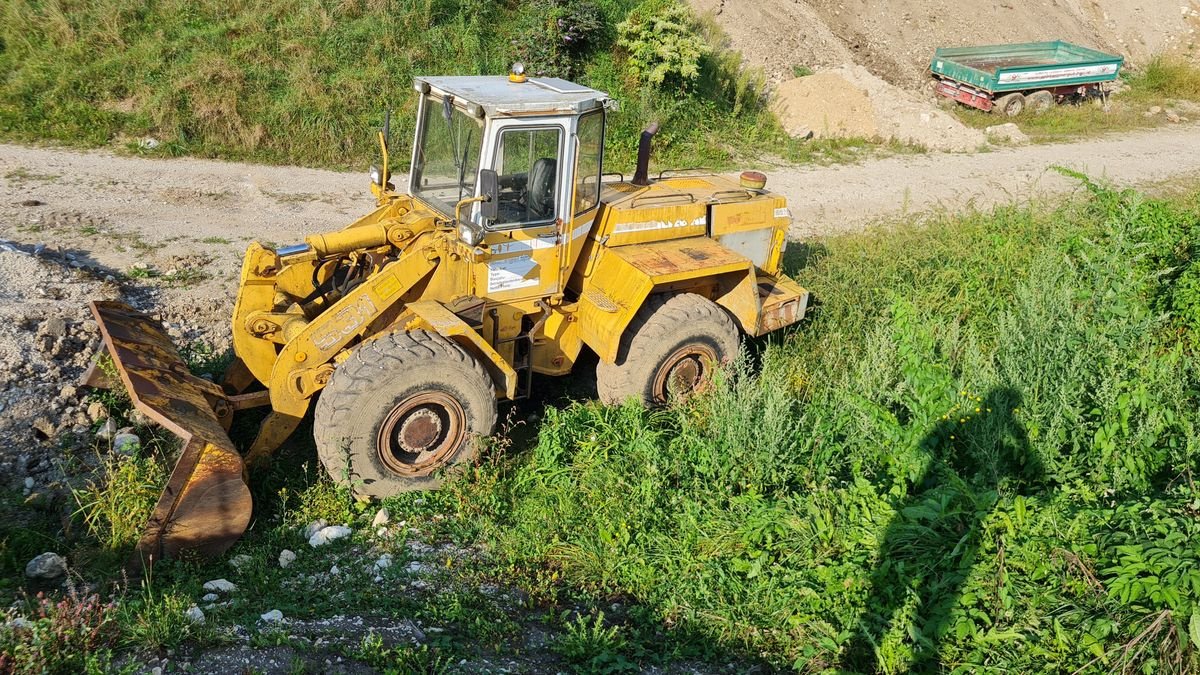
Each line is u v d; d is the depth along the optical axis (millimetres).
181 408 5395
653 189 7867
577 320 7105
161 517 5078
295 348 5918
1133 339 7516
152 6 15391
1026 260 9836
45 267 8914
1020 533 5340
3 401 6316
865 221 13125
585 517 5930
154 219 11094
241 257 10219
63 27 14602
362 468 5918
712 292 7844
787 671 4871
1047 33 25641
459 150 6352
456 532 5871
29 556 5148
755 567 5387
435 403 6066
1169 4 28812
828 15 23312
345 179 13453
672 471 6312
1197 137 20000
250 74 14594
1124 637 4664
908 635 4895
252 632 4625
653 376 7098
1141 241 9000
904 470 6148
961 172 16297
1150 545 4945
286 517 5816
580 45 16594
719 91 17500
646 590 5367
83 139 13383
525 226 6402
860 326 8672
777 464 6293
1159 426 6207
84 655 4230
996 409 6418
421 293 6367
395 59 15523
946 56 21891
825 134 17781
